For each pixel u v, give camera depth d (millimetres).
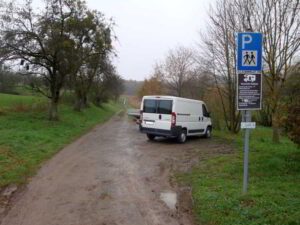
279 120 10281
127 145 16531
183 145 16797
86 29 27734
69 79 28750
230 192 7508
